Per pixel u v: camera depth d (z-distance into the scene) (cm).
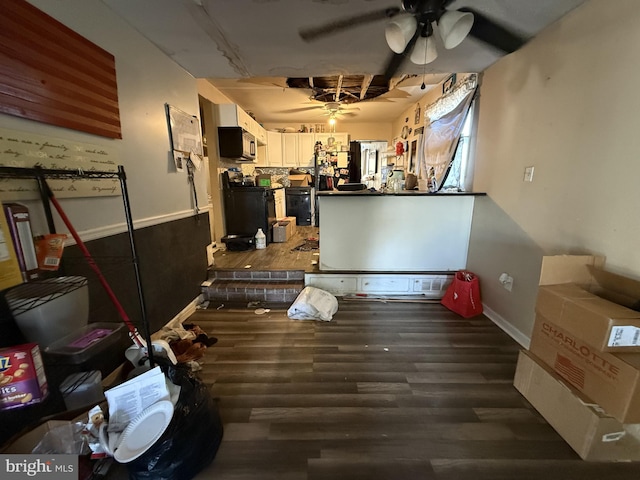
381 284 304
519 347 210
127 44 182
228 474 118
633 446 122
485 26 187
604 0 148
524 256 212
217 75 271
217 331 234
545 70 190
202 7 165
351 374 181
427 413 150
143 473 107
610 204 147
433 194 275
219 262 342
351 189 329
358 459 125
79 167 145
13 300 107
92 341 124
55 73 130
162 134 222
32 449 104
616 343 113
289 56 231
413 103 497
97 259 158
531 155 204
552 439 134
